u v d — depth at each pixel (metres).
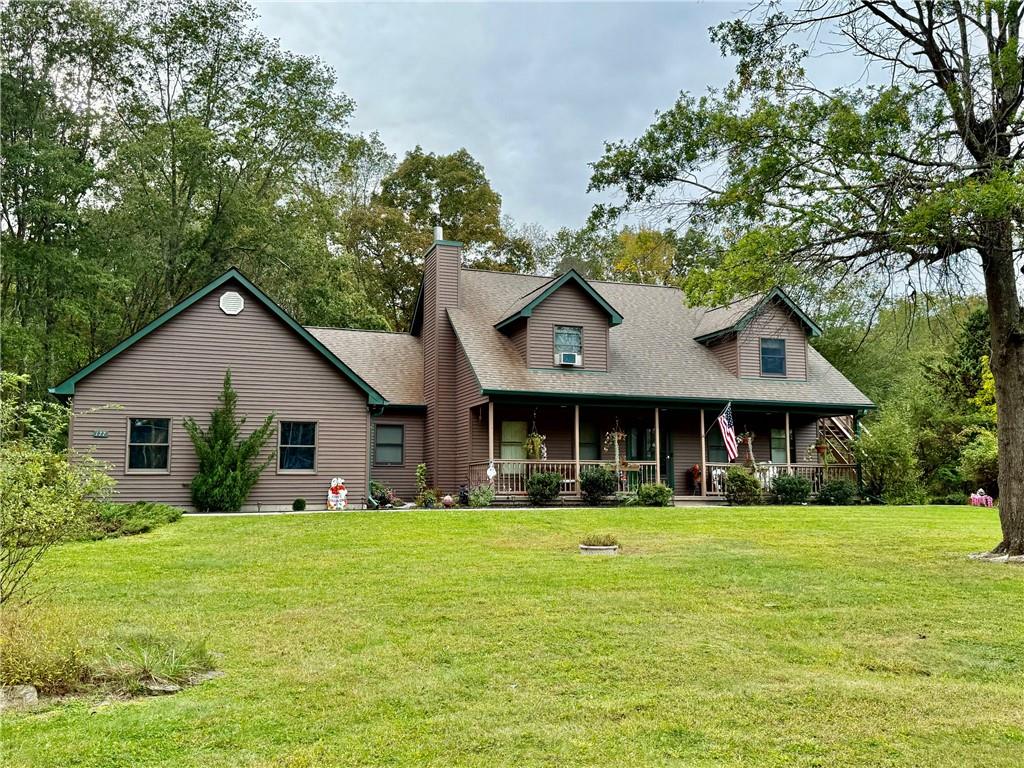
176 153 29.95
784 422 24.64
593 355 22.06
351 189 44.75
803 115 11.16
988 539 13.18
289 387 19.30
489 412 20.14
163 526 14.34
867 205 10.71
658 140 12.34
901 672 6.06
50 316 28.75
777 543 12.66
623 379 21.88
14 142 26.27
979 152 10.84
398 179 43.22
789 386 23.62
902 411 27.52
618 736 4.71
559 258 47.50
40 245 26.64
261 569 10.09
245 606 7.96
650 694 5.45
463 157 43.78
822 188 11.08
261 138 32.81
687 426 23.81
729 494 21.41
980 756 4.50
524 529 14.41
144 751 4.40
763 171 11.12
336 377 19.80
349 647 6.52
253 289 19.02
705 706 5.23
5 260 26.19
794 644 6.74
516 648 6.50
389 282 41.28
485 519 15.66
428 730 4.77
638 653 6.38
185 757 4.33
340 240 39.16
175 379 18.28
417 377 24.23
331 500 18.81
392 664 6.05
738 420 24.19
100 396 17.67
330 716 4.97
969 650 6.63
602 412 23.11
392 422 23.14
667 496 20.30
